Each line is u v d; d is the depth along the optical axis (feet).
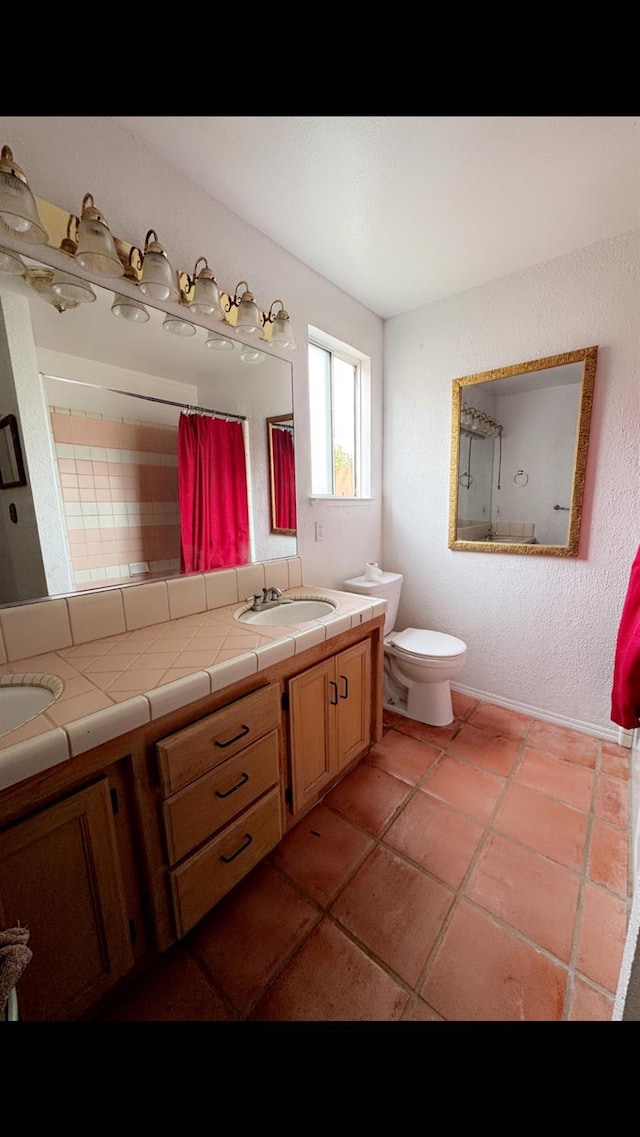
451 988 3.03
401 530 8.21
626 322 5.37
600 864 4.07
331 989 3.04
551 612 6.56
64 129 3.35
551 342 5.97
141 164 3.87
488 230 5.18
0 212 2.67
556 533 6.32
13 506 3.38
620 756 5.82
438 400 7.32
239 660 3.42
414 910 3.65
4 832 2.13
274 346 5.20
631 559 5.72
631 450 5.55
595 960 3.21
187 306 4.31
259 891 3.86
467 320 6.75
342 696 4.93
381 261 5.86
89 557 3.91
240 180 4.33
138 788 2.79
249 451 5.41
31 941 2.34
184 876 3.07
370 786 5.27
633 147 3.87
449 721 6.77
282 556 6.07
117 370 4.00
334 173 4.21
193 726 3.08
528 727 6.62
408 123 3.59
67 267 3.50
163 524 4.52
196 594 4.80
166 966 3.22
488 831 4.52
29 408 3.44
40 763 2.23
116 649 3.66
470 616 7.50
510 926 3.49
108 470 4.01
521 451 6.48
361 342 7.25
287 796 4.28
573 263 5.65
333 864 4.14
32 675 3.14
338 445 7.57
